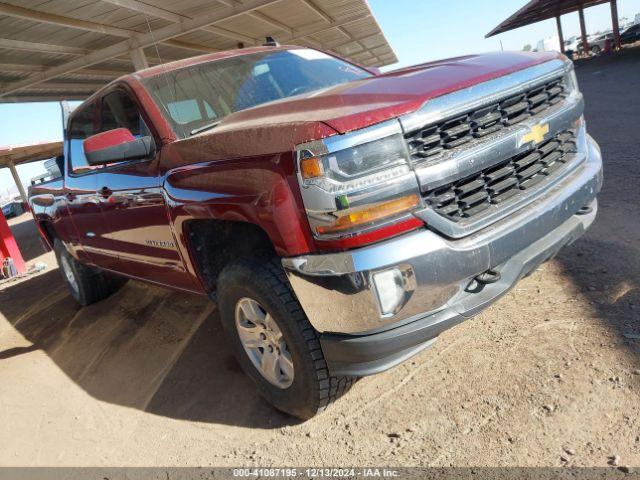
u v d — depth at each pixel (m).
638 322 2.56
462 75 2.30
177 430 2.79
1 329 5.52
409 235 2.03
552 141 2.57
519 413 2.20
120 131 2.90
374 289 1.99
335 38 19.80
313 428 2.51
